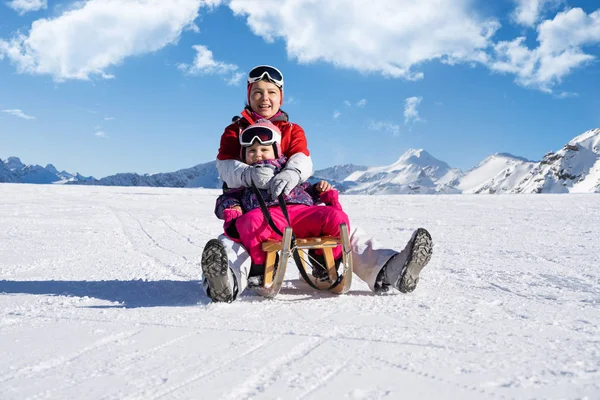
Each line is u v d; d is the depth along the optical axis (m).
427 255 3.28
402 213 12.57
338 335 2.36
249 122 3.84
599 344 2.21
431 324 2.58
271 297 3.37
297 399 1.60
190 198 19.20
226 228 3.46
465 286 3.88
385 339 2.28
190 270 4.96
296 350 2.13
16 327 2.62
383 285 3.47
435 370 1.85
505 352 2.08
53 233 8.35
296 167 3.49
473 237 7.68
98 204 15.40
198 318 2.78
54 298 3.55
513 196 19.78
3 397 1.65
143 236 8.25
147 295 3.65
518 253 5.94
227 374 1.84
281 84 3.97
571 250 6.16
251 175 3.44
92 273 4.77
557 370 1.85
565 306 3.09
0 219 10.39
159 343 2.27
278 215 3.38
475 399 1.58
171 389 1.70
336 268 3.53
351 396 1.62
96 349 2.19
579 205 14.27
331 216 3.36
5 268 5.07
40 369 1.93
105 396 1.65
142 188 29.20
